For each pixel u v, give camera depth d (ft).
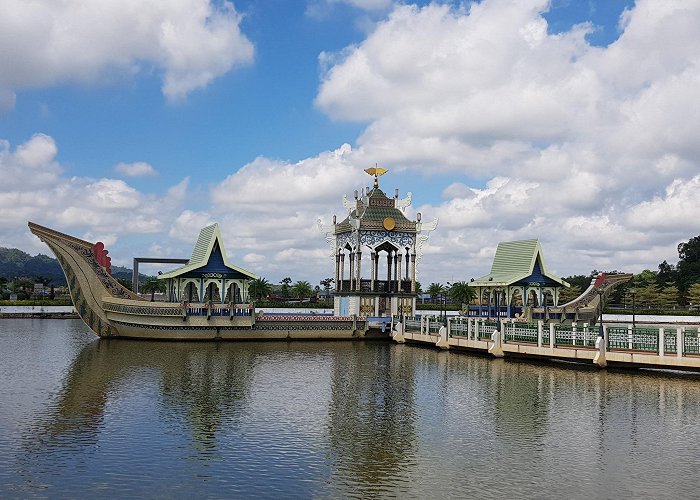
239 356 149.89
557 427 77.25
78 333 211.82
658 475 59.31
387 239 216.54
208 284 193.26
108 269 192.44
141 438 70.79
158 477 57.98
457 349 167.94
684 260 507.71
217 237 191.11
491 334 153.38
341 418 81.66
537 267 198.18
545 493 54.54
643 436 73.00
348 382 110.73
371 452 66.33
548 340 136.36
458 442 70.38
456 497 53.52
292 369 127.54
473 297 354.54
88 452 65.31
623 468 61.31
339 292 221.25
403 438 71.97
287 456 64.75
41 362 132.98
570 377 116.06
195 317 186.09
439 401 93.35
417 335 184.55
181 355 149.48
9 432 72.69
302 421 79.77
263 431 74.49
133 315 184.96
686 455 65.62
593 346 127.75
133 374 116.88
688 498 53.47
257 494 54.03
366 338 203.21
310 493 54.39
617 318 341.82
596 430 75.77
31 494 53.36
